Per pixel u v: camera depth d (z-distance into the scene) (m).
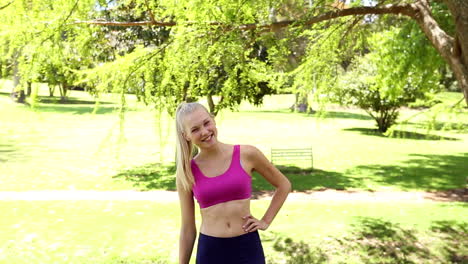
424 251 6.84
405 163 18.08
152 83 5.13
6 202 10.88
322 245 7.11
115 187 13.25
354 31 7.41
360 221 8.57
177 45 5.01
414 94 25.33
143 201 11.26
